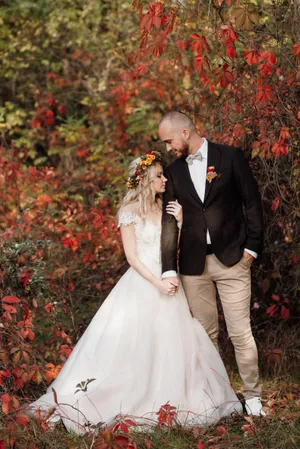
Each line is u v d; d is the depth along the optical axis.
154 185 3.95
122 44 8.37
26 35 9.17
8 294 4.34
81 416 3.69
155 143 8.11
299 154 4.22
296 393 4.23
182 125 3.84
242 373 3.97
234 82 4.32
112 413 3.71
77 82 9.15
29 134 8.98
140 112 8.06
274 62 3.79
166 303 3.91
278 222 4.59
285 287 4.92
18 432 3.25
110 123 8.83
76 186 8.11
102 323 3.99
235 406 3.95
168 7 4.45
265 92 3.96
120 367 3.80
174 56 5.07
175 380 3.80
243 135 4.41
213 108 4.82
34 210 6.11
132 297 3.91
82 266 5.98
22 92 9.29
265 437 3.54
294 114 4.18
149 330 3.85
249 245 3.85
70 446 3.40
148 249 3.95
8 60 9.20
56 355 4.27
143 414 3.73
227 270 3.88
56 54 9.44
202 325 4.10
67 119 9.38
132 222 3.96
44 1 8.99
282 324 4.93
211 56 5.00
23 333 3.92
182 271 3.99
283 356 4.62
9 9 8.98
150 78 7.29
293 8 4.13
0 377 3.69
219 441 3.55
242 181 3.85
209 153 3.88
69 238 5.66
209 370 3.94
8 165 6.73
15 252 4.41
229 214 3.87
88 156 8.92
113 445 3.17
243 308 3.91
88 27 9.05
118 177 7.54
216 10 4.01
